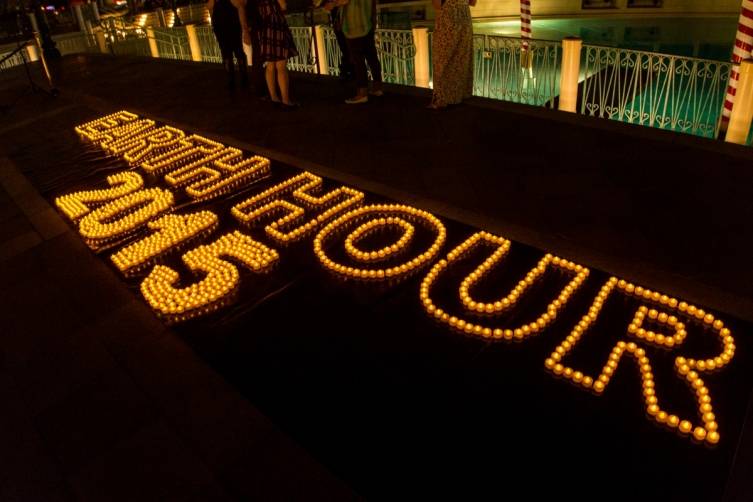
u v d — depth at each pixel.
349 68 9.06
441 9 6.71
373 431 2.83
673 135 5.67
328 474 2.61
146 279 4.31
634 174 5.00
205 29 14.68
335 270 4.18
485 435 2.75
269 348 3.49
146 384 3.31
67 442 2.96
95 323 3.93
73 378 3.43
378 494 2.50
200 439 2.88
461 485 2.51
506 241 4.20
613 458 2.57
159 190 5.95
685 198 4.52
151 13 25.64
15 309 4.21
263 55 7.62
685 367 2.97
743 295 3.38
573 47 7.33
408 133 6.59
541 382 3.03
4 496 2.70
